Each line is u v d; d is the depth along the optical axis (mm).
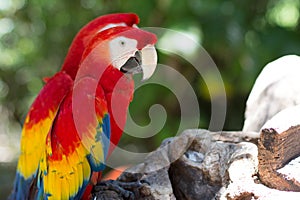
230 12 6309
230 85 6492
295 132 2410
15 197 3348
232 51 6277
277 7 6957
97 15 7641
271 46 6410
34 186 3189
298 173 2348
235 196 2465
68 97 3031
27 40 9258
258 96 3623
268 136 2385
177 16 6203
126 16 3441
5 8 9016
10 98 10352
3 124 11312
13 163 9695
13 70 9984
